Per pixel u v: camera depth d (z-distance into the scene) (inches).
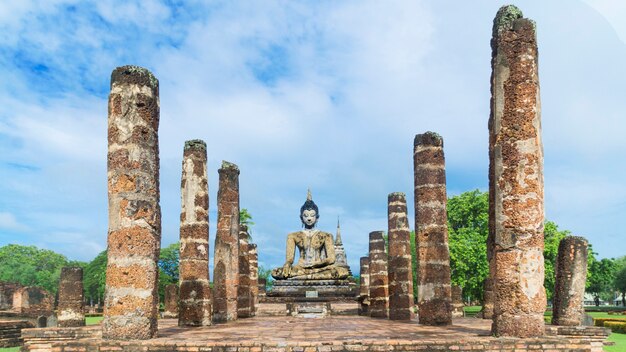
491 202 465.4
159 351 410.6
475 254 1579.7
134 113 479.5
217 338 447.2
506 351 403.5
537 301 429.7
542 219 444.1
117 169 471.8
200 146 740.7
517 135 450.0
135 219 466.6
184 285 690.2
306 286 1295.5
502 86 460.8
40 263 3132.4
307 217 1419.8
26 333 542.6
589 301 3585.1
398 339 410.6
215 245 844.0
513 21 464.8
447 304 648.4
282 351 395.9
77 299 879.1
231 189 869.8
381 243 1010.7
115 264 458.9
